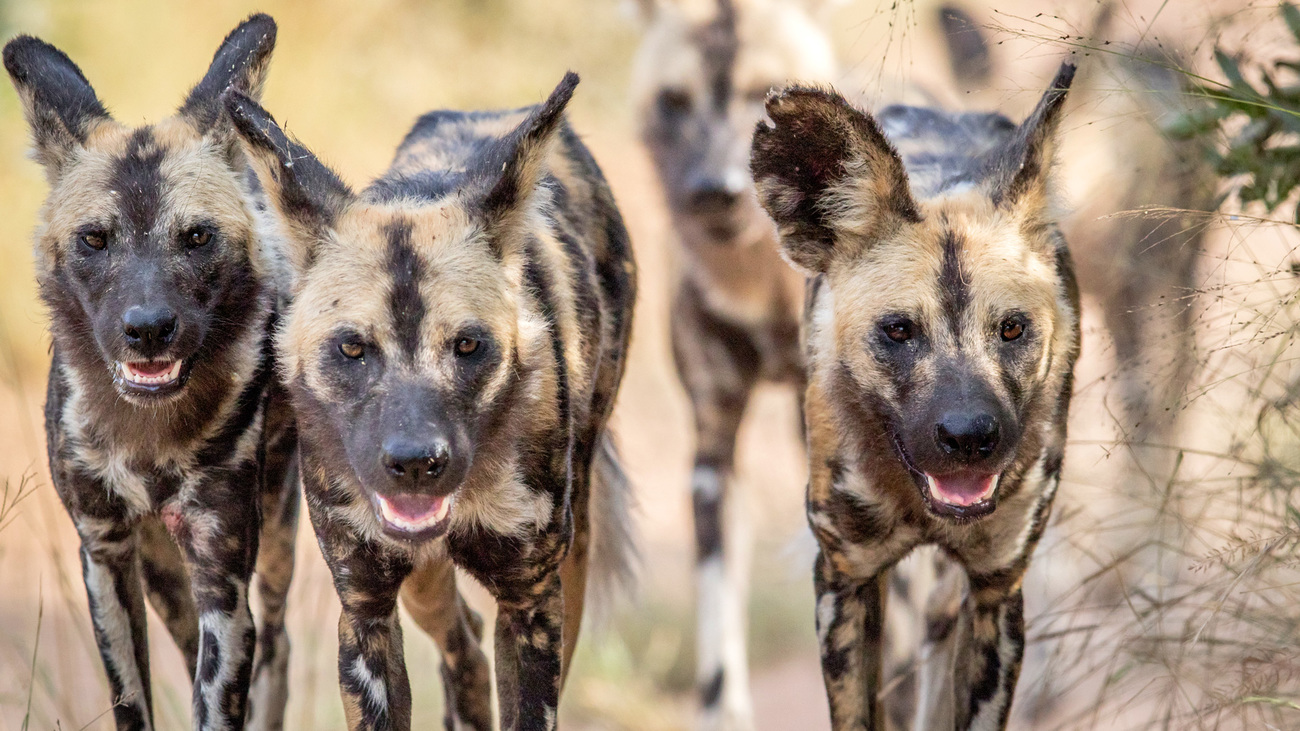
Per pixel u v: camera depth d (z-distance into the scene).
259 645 16.84
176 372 14.25
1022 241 13.80
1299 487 14.88
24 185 29.39
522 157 13.13
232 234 14.91
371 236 12.93
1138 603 17.36
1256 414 16.12
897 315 13.48
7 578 21.53
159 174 14.76
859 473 14.04
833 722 14.48
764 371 22.03
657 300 32.75
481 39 36.41
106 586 14.88
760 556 26.75
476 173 13.50
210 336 14.67
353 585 13.27
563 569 15.82
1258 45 16.97
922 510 14.02
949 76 24.77
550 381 13.38
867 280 13.77
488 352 12.74
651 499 29.50
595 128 36.38
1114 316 22.22
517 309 13.16
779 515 27.95
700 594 21.58
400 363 12.52
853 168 13.77
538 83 36.25
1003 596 14.17
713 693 21.09
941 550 14.48
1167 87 19.03
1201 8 18.58
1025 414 13.59
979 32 24.53
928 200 14.15
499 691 14.08
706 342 22.12
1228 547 14.55
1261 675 14.14
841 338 13.96
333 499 13.05
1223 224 16.02
